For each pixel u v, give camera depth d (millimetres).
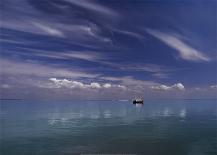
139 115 41562
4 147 17922
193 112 46094
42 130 25578
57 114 44688
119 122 32219
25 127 27781
